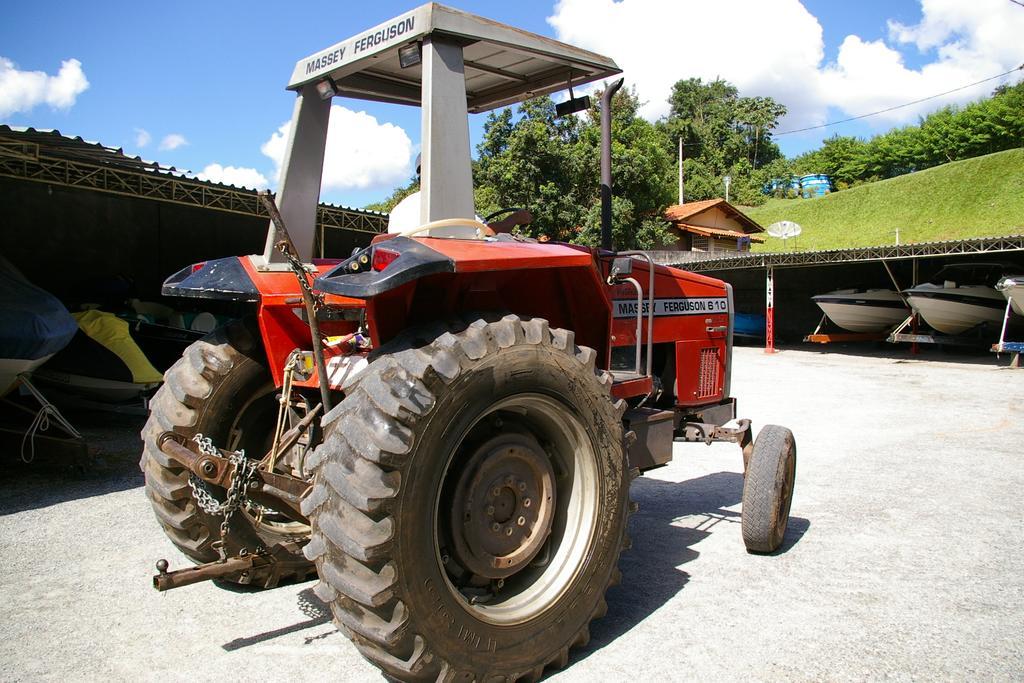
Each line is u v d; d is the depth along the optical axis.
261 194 2.19
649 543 3.89
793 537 3.98
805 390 10.64
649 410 3.52
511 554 2.44
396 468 1.98
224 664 2.56
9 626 2.87
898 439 6.90
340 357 2.62
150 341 7.97
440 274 2.36
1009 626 2.87
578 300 2.99
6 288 5.76
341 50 2.84
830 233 35.94
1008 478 5.34
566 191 18.94
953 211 32.56
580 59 3.16
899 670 2.51
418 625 2.01
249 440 2.98
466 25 2.60
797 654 2.63
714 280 4.27
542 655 2.35
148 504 4.67
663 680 2.45
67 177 7.46
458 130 2.57
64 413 7.95
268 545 3.07
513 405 2.37
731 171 56.06
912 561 3.60
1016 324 15.61
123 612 3.00
